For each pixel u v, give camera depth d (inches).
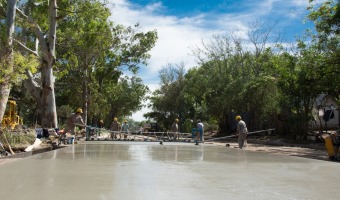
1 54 453.1
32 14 904.9
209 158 296.8
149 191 140.7
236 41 1615.4
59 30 957.8
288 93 978.1
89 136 864.9
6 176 177.0
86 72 1282.0
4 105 527.2
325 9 751.7
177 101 2050.9
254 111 1264.8
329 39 809.5
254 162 267.9
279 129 1146.0
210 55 1512.1
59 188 144.8
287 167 234.5
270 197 133.3
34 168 211.2
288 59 981.8
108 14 913.5
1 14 734.5
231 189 148.1
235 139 1255.5
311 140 922.1
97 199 125.4
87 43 952.9
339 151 510.9
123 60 1318.9
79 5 866.1
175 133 1005.2
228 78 1425.9
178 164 241.0
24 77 490.3
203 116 1851.6
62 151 366.0
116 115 2522.1
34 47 955.3
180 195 134.3
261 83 1197.7
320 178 183.5
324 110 978.7
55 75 1031.6
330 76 845.8
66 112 1865.2
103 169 206.8
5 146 441.4
